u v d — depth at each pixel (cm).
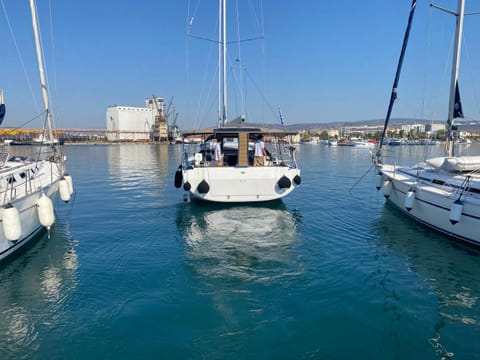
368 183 1820
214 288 586
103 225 969
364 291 579
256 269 663
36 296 562
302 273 645
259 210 1102
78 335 461
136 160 3669
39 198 827
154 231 908
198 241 824
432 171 1032
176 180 1192
